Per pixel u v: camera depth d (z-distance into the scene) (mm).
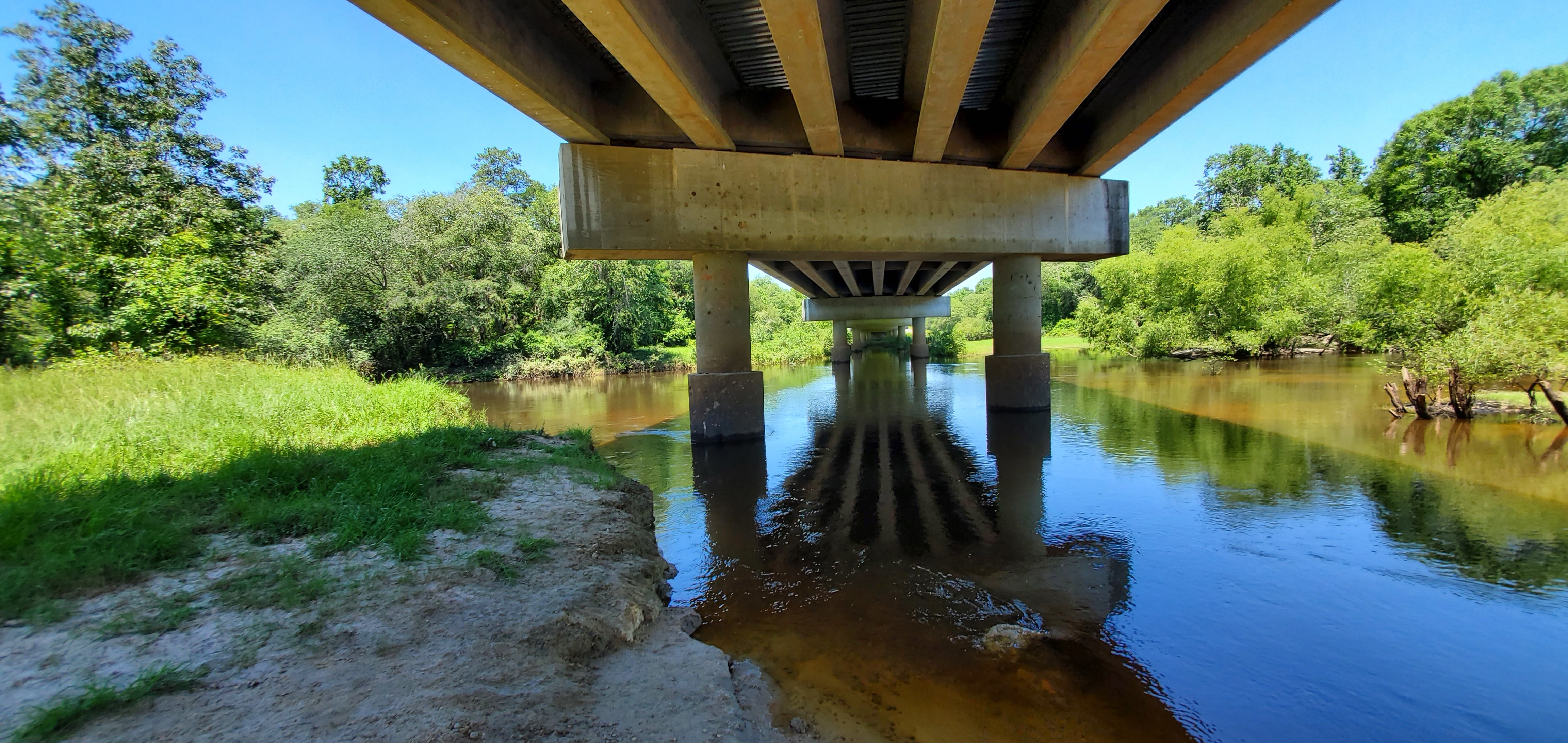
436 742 2662
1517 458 9203
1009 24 9375
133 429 7953
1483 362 11070
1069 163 14078
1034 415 15180
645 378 37406
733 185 11820
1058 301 68188
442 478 7355
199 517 5332
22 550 4121
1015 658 4355
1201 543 6566
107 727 2635
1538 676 4016
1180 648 4457
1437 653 4316
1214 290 28531
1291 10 6949
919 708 3742
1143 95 10703
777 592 5625
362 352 31375
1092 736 3477
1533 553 5887
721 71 10594
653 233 11531
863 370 37250
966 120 13141
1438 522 6785
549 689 3332
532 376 38344
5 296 14000
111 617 3641
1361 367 23219
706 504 8633
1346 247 31438
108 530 4555
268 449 7227
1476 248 13289
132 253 17359
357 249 32438
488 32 7543
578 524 6199
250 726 2699
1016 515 7785
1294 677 4074
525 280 41969
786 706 3752
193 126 20594
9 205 14492
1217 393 17875
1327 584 5461
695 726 3184
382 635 3693
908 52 9766
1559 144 35094
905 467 10594
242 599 3992
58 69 18359
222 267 18047
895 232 12656
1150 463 10133
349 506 5746
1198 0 8766
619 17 6645
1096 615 5000
